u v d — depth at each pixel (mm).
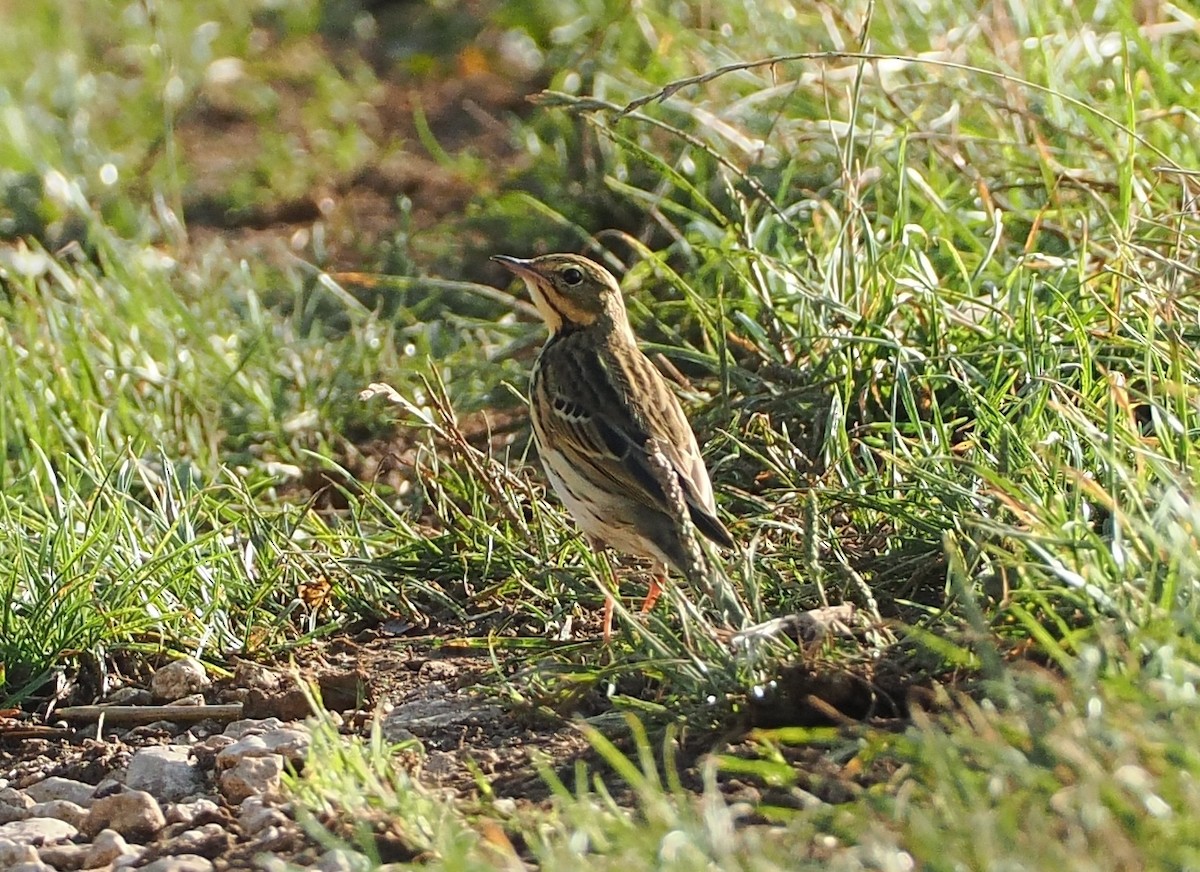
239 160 20047
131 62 22875
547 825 7477
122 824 8461
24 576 10625
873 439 11172
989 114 14016
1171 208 12414
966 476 10203
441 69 22141
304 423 14055
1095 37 14570
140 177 19594
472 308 16031
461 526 11438
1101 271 11570
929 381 11727
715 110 15742
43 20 23297
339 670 10195
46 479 12523
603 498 10523
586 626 10445
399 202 18547
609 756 7594
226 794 8711
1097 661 7387
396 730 9289
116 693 10195
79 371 14031
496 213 17078
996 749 6980
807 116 15172
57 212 18109
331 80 21828
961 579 8172
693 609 8945
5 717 9914
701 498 10344
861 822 6930
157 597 10648
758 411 12094
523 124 19859
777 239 14047
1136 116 13047
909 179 13594
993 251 12320
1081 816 6578
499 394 14109
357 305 15578
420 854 7594
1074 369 11141
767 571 10055
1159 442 9461
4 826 8625
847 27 14367
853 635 8836
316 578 11258
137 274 15648
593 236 16516
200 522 12156
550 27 21688
